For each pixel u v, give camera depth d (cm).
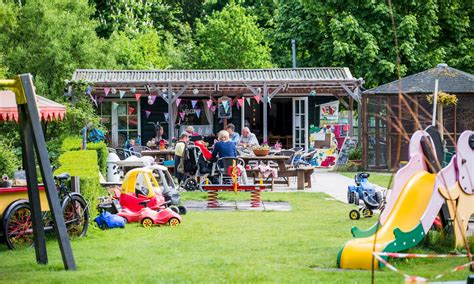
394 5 3397
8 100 1341
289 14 3669
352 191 1677
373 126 2770
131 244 1211
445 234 1123
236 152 2080
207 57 4088
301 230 1370
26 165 1060
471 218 1493
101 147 2181
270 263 1036
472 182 1109
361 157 2859
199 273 960
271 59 4206
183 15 5322
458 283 714
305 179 2280
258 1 4831
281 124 3381
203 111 3262
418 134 1078
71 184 1302
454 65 3462
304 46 3653
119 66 3534
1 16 2748
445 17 3488
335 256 1084
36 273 977
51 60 3152
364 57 3294
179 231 1359
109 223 1380
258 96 2870
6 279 936
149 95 3020
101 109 3192
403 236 1018
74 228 1260
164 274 955
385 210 1045
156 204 1485
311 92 3012
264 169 2147
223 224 1455
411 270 973
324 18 3531
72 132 2414
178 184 2195
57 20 3200
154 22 4831
